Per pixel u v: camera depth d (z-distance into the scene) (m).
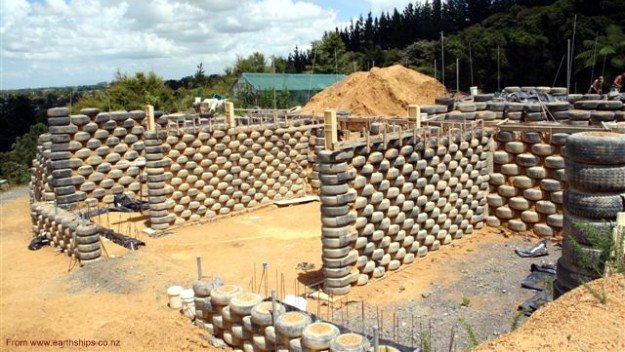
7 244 17.30
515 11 56.31
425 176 13.45
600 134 8.31
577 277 8.41
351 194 11.30
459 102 21.36
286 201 20.03
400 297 11.43
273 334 8.18
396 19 83.94
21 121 61.94
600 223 8.25
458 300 11.16
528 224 15.13
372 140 11.77
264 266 11.71
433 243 14.04
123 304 11.15
